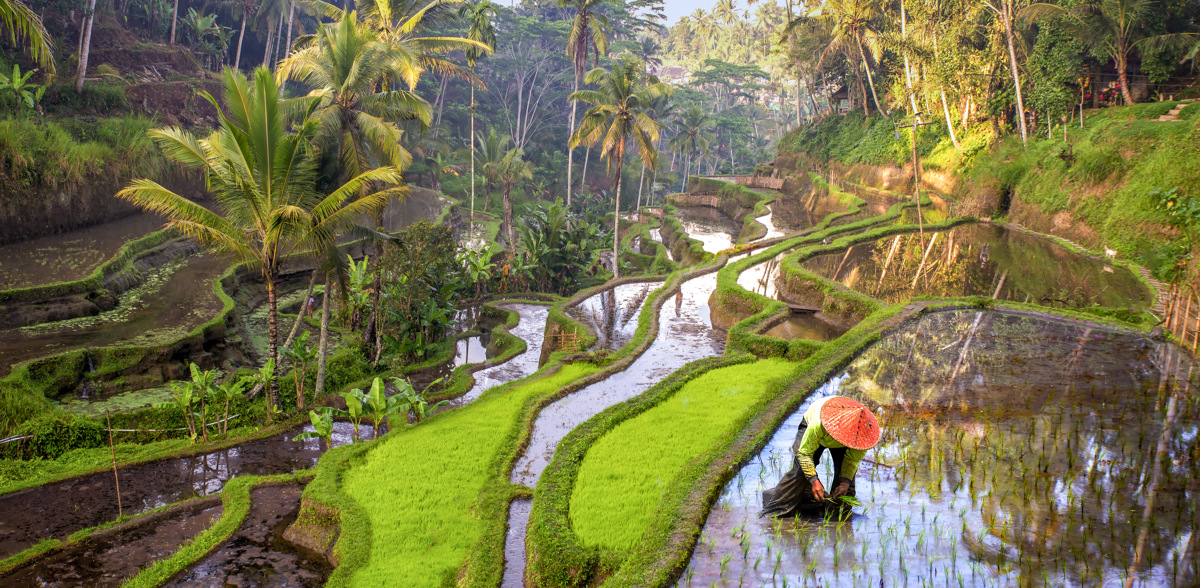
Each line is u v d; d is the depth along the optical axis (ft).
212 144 59.93
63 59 148.87
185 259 108.47
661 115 247.09
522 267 128.67
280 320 94.38
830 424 25.29
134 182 53.16
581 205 251.39
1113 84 137.08
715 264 116.37
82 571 39.58
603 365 67.15
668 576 23.81
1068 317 63.52
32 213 101.50
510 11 271.28
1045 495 27.81
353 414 55.62
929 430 35.58
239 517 44.24
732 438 36.47
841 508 26.94
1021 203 132.57
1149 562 22.67
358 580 35.14
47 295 75.87
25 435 53.52
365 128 81.20
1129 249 96.12
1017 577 22.06
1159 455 31.65
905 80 180.55
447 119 280.72
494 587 33.37
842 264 101.04
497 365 82.58
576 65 196.54
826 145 230.07
